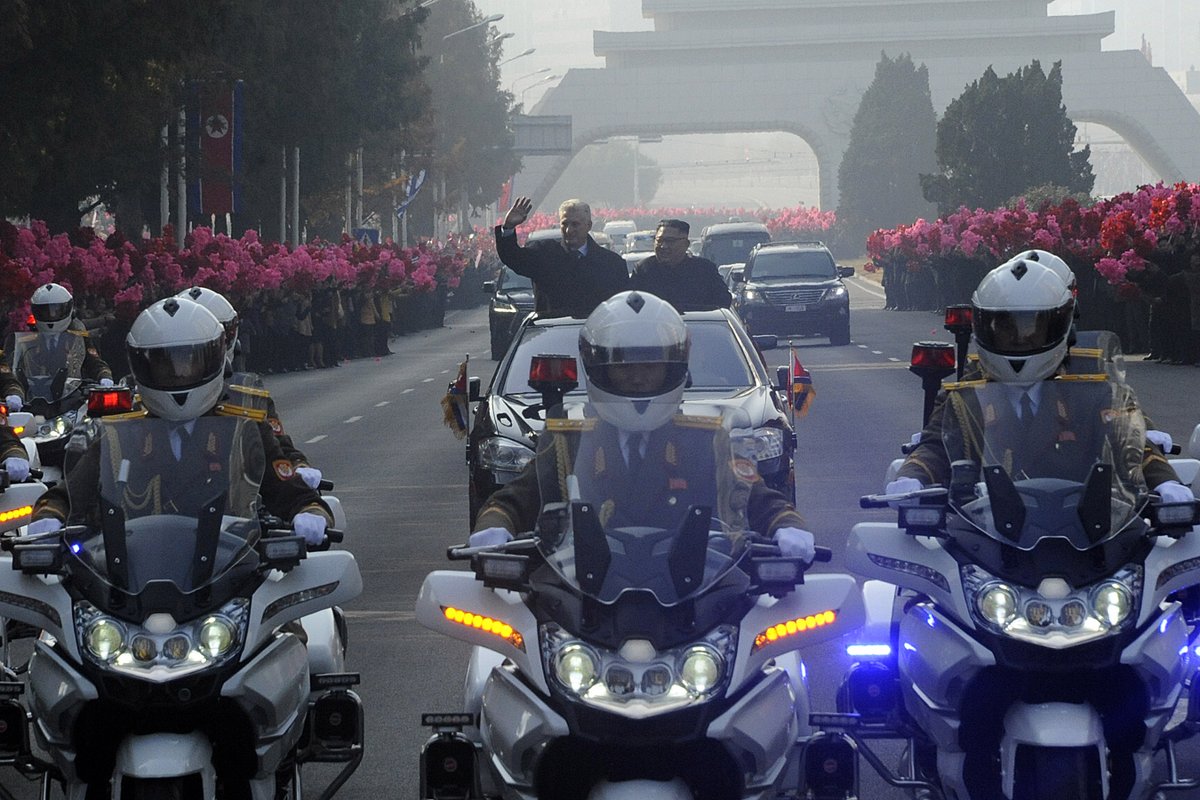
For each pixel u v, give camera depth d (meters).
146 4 96.75
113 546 18.05
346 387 106.62
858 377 96.38
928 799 19.78
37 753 21.66
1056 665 17.73
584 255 45.72
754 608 17.34
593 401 17.70
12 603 18.45
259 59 146.12
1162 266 97.38
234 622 18.14
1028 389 19.53
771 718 16.92
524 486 19.34
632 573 16.69
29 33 89.62
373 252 143.12
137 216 153.75
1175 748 24.69
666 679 16.20
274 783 19.17
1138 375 90.25
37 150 100.56
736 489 17.81
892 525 19.72
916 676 19.20
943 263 177.88
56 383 41.66
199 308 19.38
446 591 17.67
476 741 18.95
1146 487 19.52
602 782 16.47
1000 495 18.55
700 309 44.53
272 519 20.09
